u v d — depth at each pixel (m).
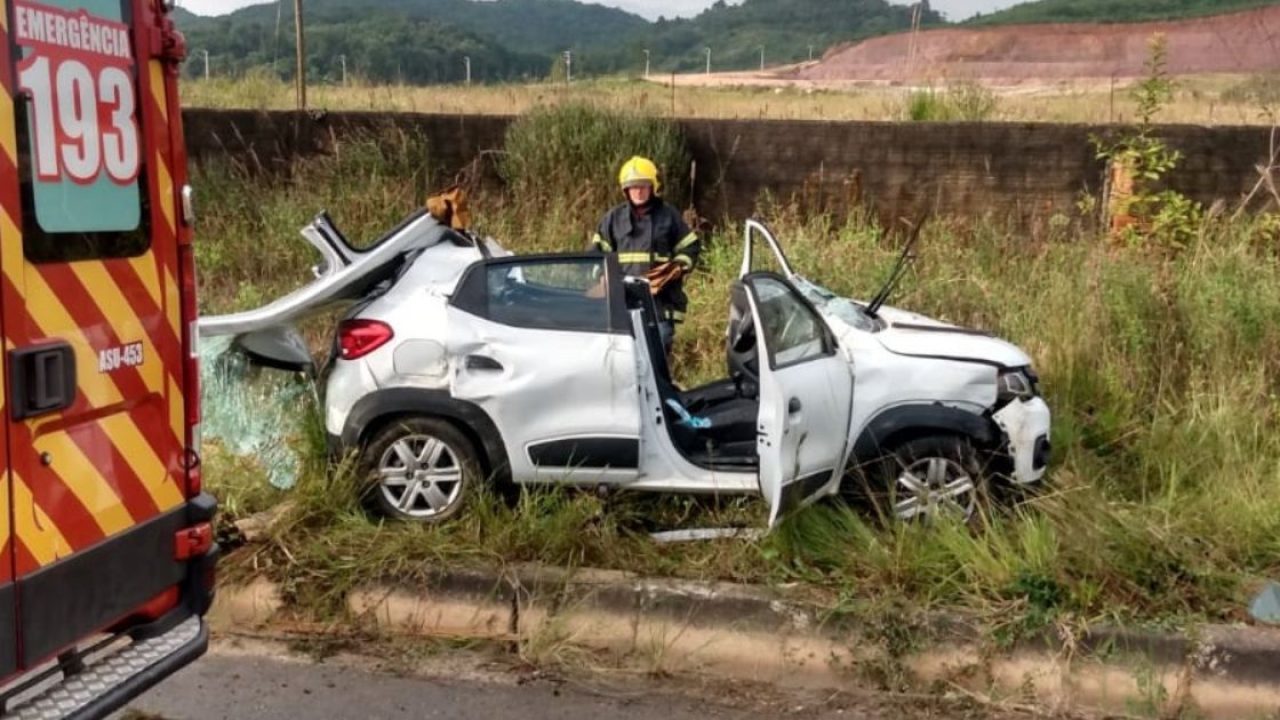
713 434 5.65
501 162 10.62
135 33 3.29
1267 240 8.48
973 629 4.47
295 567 4.95
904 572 4.73
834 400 5.08
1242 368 6.69
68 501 3.08
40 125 2.95
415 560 4.93
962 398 5.25
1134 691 4.34
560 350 5.18
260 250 9.72
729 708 4.30
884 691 4.45
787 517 4.93
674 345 7.76
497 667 4.58
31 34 2.91
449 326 5.22
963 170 9.95
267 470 5.56
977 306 7.82
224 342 5.61
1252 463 5.66
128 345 3.28
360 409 5.22
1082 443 6.15
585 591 4.75
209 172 10.49
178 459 3.53
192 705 4.23
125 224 3.27
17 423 2.90
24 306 2.91
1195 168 9.55
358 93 14.64
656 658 4.61
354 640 4.77
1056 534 4.78
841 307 5.74
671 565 4.94
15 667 2.94
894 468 5.26
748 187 10.36
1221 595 4.61
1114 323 7.03
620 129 10.37
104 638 3.37
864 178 10.14
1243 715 4.28
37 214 2.95
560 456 5.21
